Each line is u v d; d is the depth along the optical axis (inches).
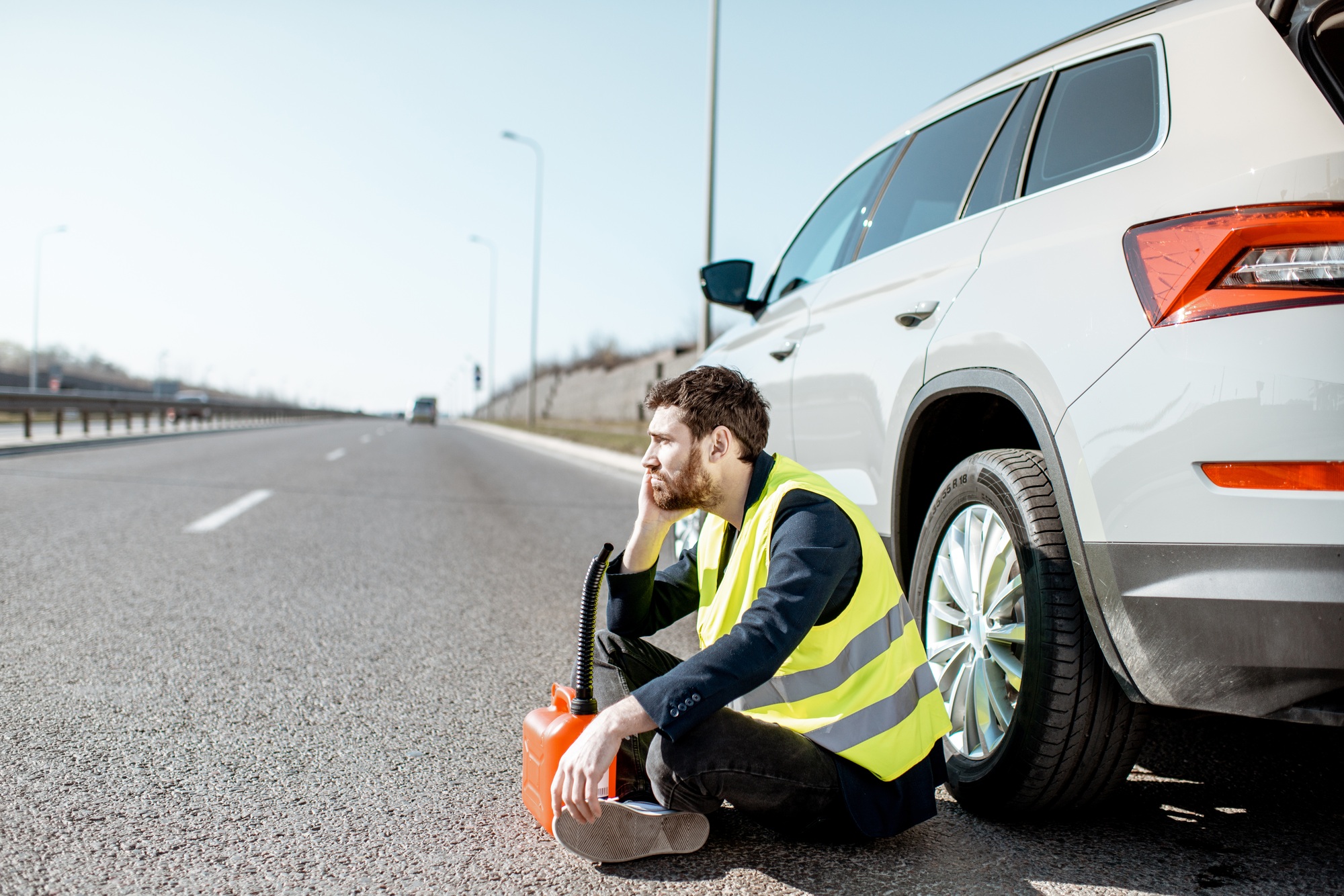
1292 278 60.6
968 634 87.7
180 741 98.3
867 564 72.3
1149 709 74.5
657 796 71.0
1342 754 99.5
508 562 220.2
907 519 101.5
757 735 68.7
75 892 66.1
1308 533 58.4
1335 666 58.1
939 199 109.7
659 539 79.8
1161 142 75.4
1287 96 67.3
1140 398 66.8
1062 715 74.5
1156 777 92.7
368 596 175.6
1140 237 70.1
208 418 1139.9
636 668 81.8
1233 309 62.6
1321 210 60.2
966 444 100.0
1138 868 72.1
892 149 129.1
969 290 89.4
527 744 74.4
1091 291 73.2
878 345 105.1
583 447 810.8
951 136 113.1
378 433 1192.8
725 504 75.7
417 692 118.2
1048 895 67.5
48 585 172.7
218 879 68.9
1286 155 63.7
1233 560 61.4
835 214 142.6
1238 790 89.3
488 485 432.5
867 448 106.8
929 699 75.6
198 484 367.2
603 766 64.6
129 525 250.4
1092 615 71.7
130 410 802.8
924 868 72.0
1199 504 62.9
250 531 249.6
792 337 131.9
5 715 104.3
